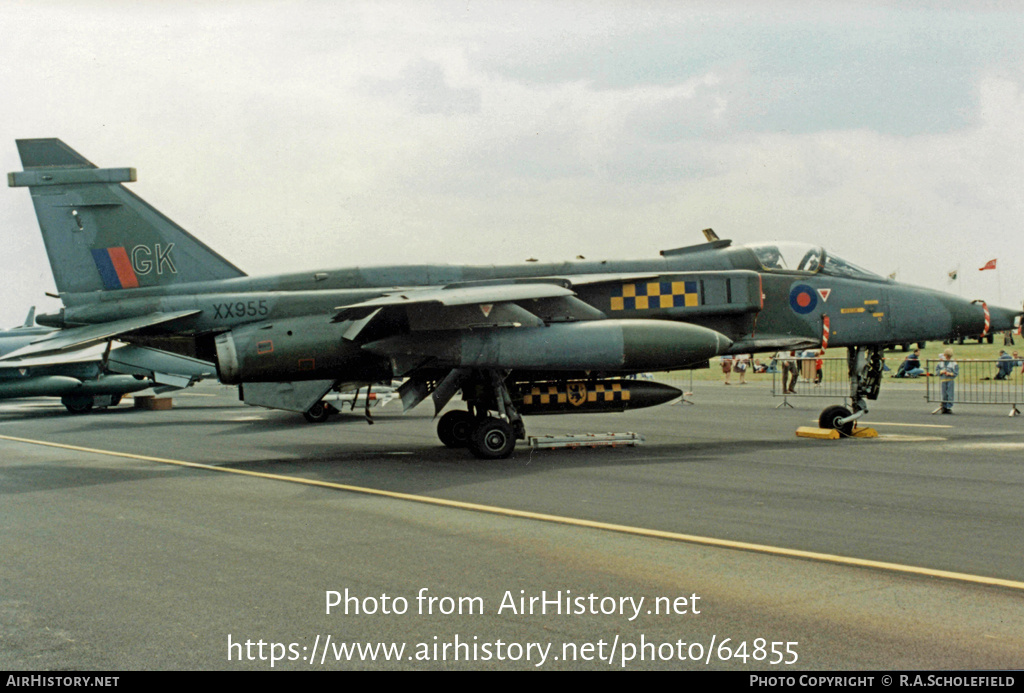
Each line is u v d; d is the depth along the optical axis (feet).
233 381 45.52
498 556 22.43
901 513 27.50
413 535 25.17
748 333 48.57
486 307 41.65
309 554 22.91
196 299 47.19
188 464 43.50
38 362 83.56
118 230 48.52
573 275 48.98
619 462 40.91
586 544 23.68
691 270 49.01
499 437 43.11
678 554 22.40
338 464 42.39
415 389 46.83
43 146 48.19
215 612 18.01
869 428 51.70
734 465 39.22
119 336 47.39
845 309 49.42
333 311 47.37
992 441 47.75
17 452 50.14
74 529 26.86
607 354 43.21
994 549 22.61
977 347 191.11
